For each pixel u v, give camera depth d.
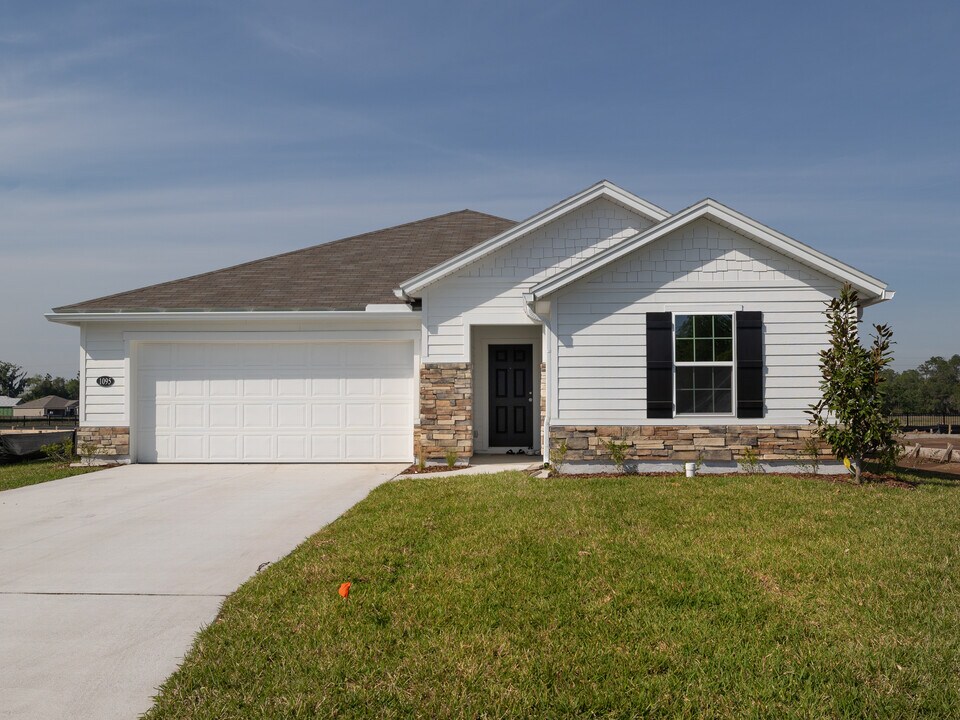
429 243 16.55
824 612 4.96
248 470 12.53
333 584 5.71
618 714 3.73
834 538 6.83
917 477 10.92
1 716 3.81
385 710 3.75
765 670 4.15
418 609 5.13
